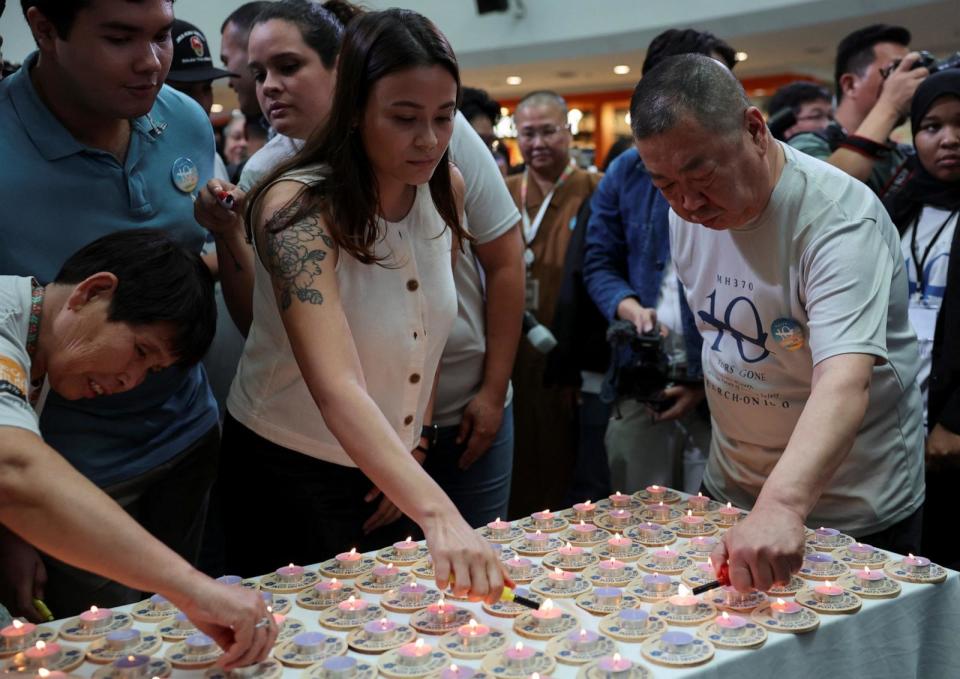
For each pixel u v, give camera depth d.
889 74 2.78
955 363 2.31
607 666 1.24
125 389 1.42
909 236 2.52
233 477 1.83
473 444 2.26
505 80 8.89
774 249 1.69
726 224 1.66
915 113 2.48
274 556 1.82
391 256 1.67
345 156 1.55
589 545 1.72
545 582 1.54
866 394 1.53
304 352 1.51
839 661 1.41
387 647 1.33
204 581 1.23
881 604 1.45
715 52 2.59
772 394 1.81
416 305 1.71
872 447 1.81
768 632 1.36
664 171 1.60
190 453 2.07
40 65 1.79
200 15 7.37
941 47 7.25
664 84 1.58
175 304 1.37
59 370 1.36
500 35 7.70
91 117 1.81
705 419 2.64
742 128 1.58
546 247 3.43
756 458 1.90
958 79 2.38
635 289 2.77
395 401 1.75
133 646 1.33
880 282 1.60
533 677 1.21
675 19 6.90
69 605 1.94
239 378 1.83
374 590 1.52
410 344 1.71
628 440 2.71
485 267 2.26
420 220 1.71
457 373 2.24
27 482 1.18
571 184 3.45
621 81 8.94
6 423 1.20
